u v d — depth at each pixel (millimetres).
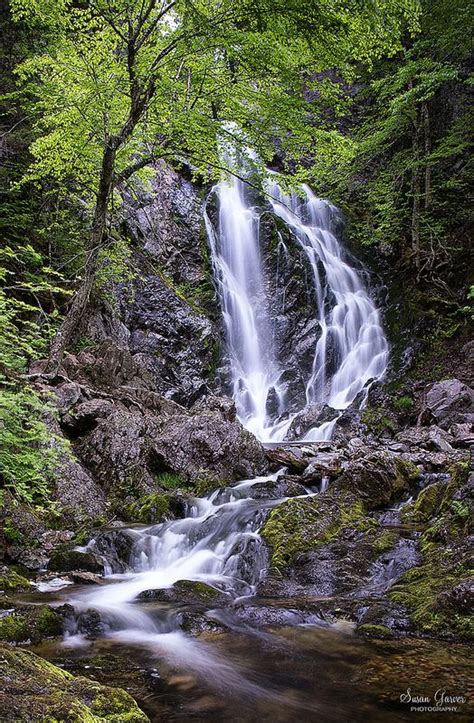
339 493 7555
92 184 12938
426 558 5617
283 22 8680
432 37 18688
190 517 7898
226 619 4699
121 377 11359
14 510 6805
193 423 9453
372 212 21875
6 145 13586
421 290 18953
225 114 11133
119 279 14180
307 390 17734
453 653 3918
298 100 10219
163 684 3447
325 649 4031
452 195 20141
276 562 6051
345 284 20016
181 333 16312
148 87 10172
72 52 11281
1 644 2941
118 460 8648
